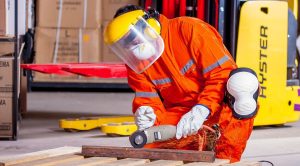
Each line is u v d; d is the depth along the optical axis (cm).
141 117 449
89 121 820
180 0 812
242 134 455
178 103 468
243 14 784
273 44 807
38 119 921
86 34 1220
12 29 774
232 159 457
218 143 458
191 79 451
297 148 710
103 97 1209
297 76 875
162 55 445
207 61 432
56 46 1218
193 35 434
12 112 742
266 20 799
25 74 941
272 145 725
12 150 683
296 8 881
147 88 455
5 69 735
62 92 1291
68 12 1216
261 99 805
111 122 838
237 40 788
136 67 425
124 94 1266
